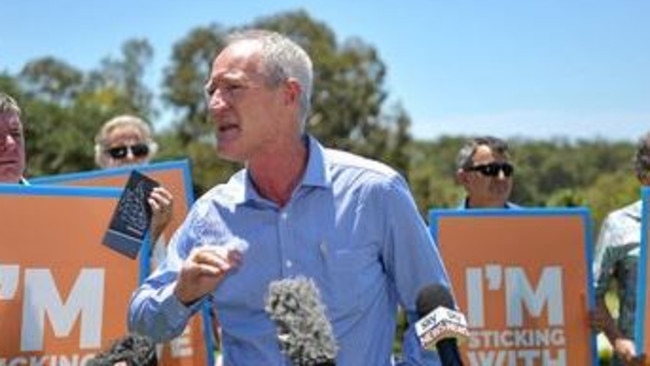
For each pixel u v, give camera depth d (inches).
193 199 191.8
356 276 129.9
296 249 130.3
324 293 129.3
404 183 134.6
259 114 126.3
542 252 221.3
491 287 218.8
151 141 261.7
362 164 133.7
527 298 220.1
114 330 160.7
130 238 161.8
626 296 231.8
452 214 218.7
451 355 105.3
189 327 186.9
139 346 139.6
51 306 156.7
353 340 129.8
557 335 221.0
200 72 2140.7
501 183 260.2
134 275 162.7
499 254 219.8
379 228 131.6
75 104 1948.8
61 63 2586.1
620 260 232.4
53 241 157.5
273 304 99.3
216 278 118.3
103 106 2132.1
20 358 154.0
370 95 2042.3
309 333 97.6
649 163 231.3
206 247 121.0
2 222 154.1
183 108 2155.5
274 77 126.6
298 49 130.6
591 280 222.5
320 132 2009.1
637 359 210.2
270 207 131.7
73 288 158.4
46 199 157.5
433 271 132.3
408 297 132.6
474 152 260.2
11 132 175.0
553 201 966.4
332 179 132.1
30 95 2169.0
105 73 2716.5
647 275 209.6
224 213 133.9
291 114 129.0
